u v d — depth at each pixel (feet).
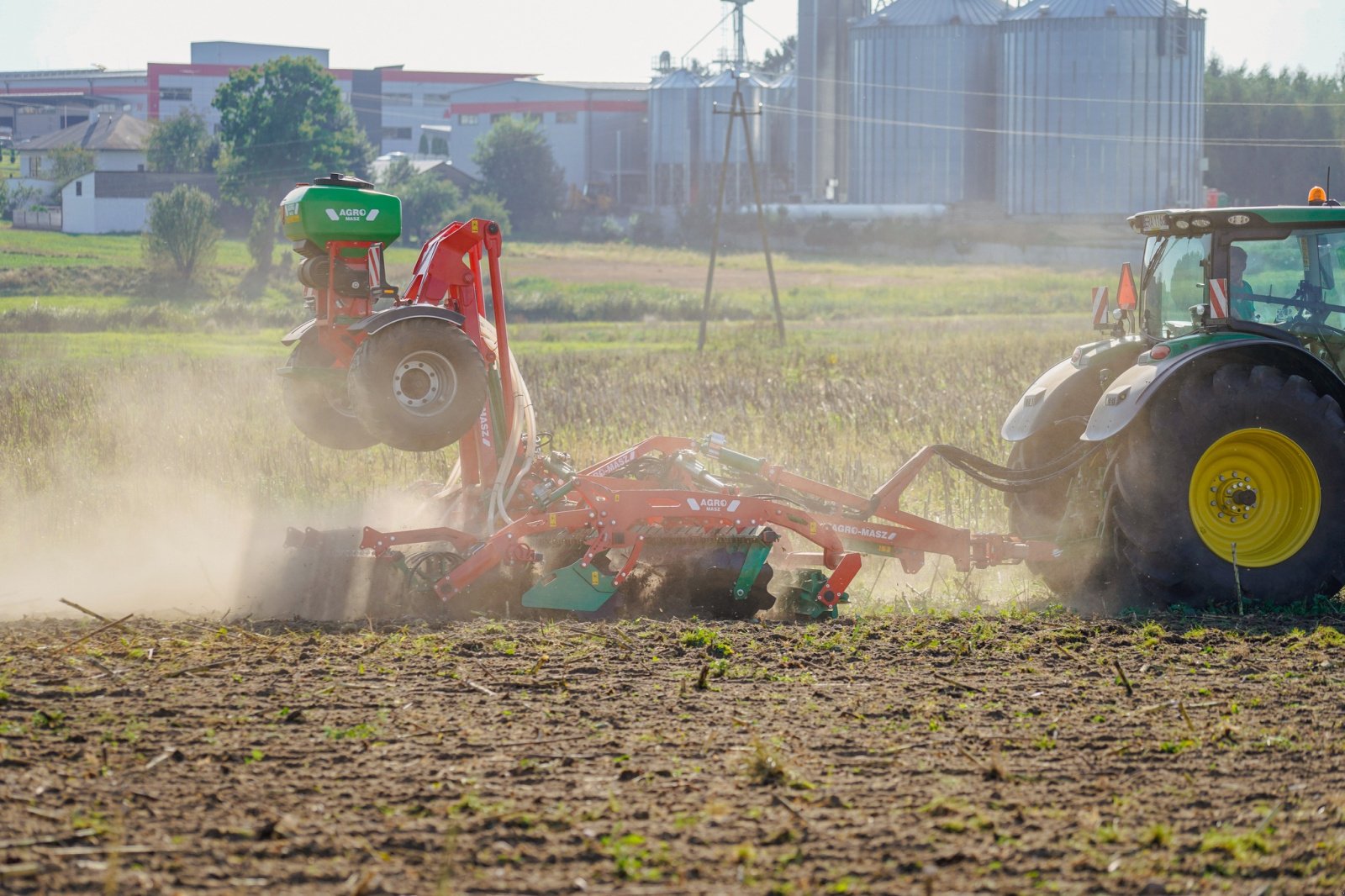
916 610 62.13
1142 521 61.05
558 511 59.82
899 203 616.80
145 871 29.81
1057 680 47.55
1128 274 70.54
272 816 33.06
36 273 463.83
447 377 57.31
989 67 602.03
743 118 288.10
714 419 117.70
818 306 412.77
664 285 491.72
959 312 401.49
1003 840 32.22
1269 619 58.95
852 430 111.45
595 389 142.82
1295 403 60.64
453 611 58.70
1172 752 39.19
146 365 186.39
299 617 57.06
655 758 37.93
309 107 607.78
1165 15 556.92
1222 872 30.50
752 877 29.91
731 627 55.93
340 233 59.16
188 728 40.14
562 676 47.01
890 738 40.22
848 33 649.61
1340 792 35.86
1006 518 80.43
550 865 30.48
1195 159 572.92
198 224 479.82
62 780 35.35
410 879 29.60
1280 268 64.03
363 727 40.22
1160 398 61.21
